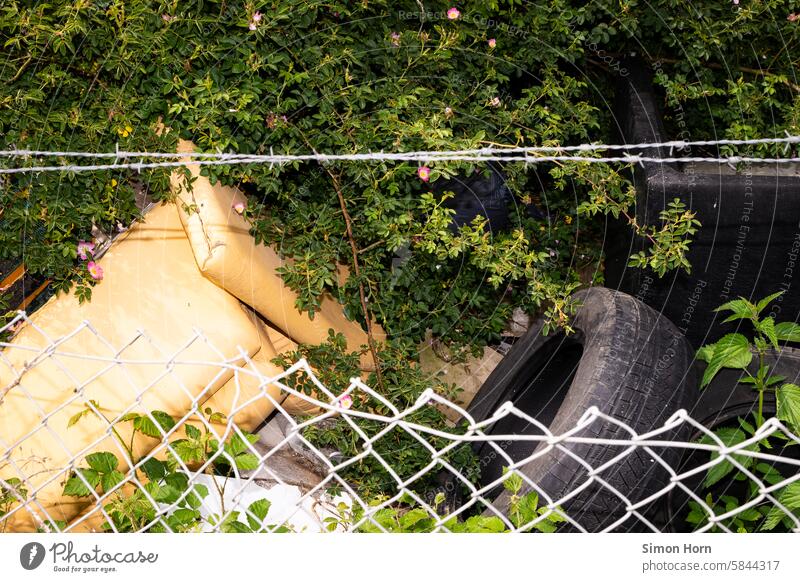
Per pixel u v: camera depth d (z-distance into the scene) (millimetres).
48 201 3070
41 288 3477
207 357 2863
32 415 2787
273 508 2799
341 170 3068
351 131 3018
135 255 3139
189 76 3035
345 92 3000
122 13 2955
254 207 3232
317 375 3055
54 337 2949
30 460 2707
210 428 1802
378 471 3006
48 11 3062
